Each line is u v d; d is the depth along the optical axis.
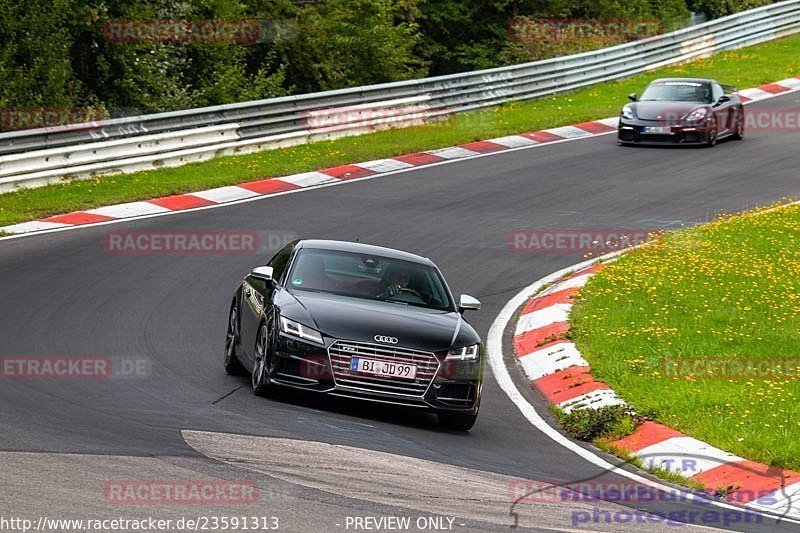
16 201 69.88
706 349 45.12
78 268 54.62
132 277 53.81
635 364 43.06
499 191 81.31
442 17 168.75
